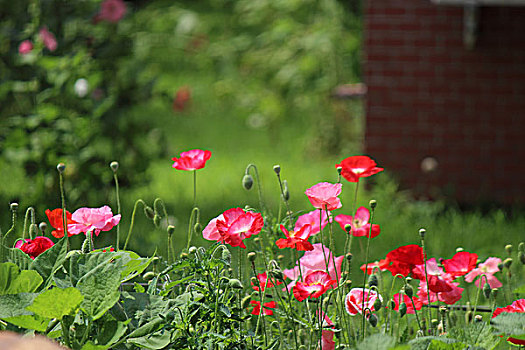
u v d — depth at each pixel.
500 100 11.08
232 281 3.61
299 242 3.81
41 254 3.68
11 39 9.28
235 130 17.72
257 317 4.24
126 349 3.42
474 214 10.21
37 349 2.25
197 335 3.54
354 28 15.39
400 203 10.66
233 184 11.79
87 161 9.23
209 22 21.75
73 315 3.22
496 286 4.59
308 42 15.64
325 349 3.90
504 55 11.02
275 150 15.50
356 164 4.16
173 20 20.30
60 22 9.34
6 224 8.25
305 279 3.69
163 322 3.34
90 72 9.25
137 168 9.94
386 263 4.13
